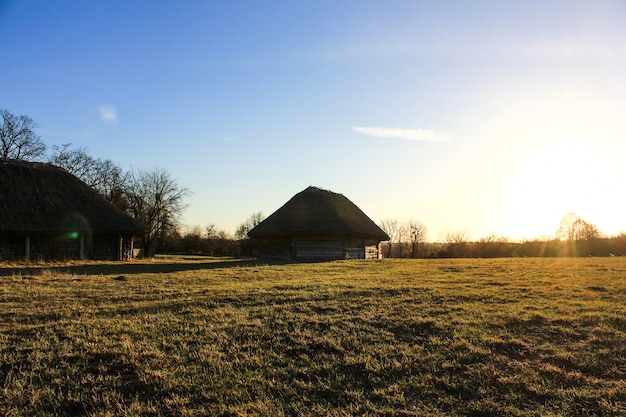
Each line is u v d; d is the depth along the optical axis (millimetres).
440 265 24812
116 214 32781
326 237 32906
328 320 10102
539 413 5945
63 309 11383
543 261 27969
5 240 28250
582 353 7844
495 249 57625
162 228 57219
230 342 8773
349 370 7457
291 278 17797
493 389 6648
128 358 7953
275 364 7742
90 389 6926
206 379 7168
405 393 6656
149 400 6582
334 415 6000
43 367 7676
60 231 28781
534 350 8078
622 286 14422
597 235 57906
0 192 28922
